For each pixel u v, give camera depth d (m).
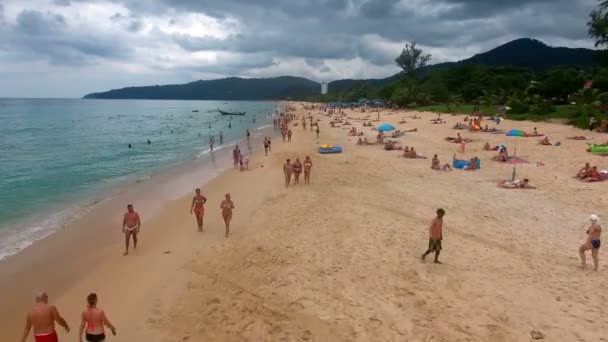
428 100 86.94
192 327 8.47
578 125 38.91
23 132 56.97
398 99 87.50
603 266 10.64
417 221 14.53
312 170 24.50
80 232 14.84
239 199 18.66
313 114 95.06
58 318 6.97
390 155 29.16
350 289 9.71
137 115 112.88
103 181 23.86
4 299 10.05
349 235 13.26
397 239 12.80
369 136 42.22
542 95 63.53
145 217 16.55
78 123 77.88
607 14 49.06
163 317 8.90
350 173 23.23
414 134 41.00
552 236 12.92
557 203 16.45
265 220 15.22
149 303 9.52
